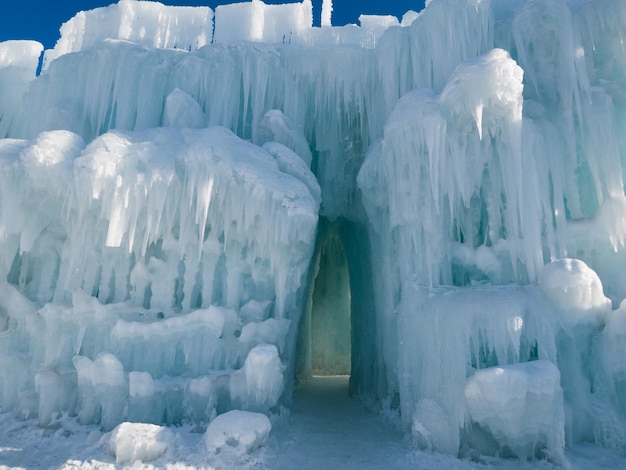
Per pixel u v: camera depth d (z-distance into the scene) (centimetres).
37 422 911
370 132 1374
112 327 1005
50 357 980
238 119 1352
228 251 1088
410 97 1069
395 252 1132
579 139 1037
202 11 1552
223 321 1001
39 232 1081
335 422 1081
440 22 1180
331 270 2258
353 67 1405
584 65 1045
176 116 1195
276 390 951
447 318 845
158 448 745
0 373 994
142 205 999
